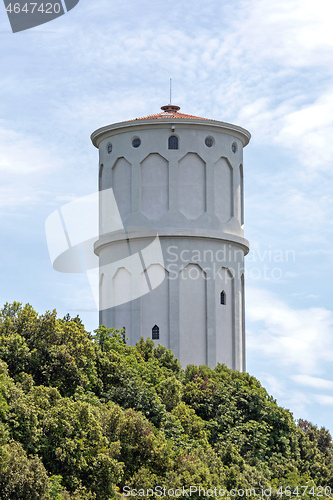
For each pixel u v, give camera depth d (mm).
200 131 103812
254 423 83312
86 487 62125
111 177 105375
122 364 78125
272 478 80750
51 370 70562
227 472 73125
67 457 60938
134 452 67312
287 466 82562
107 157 105938
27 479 55438
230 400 85000
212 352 101562
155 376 81750
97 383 74938
